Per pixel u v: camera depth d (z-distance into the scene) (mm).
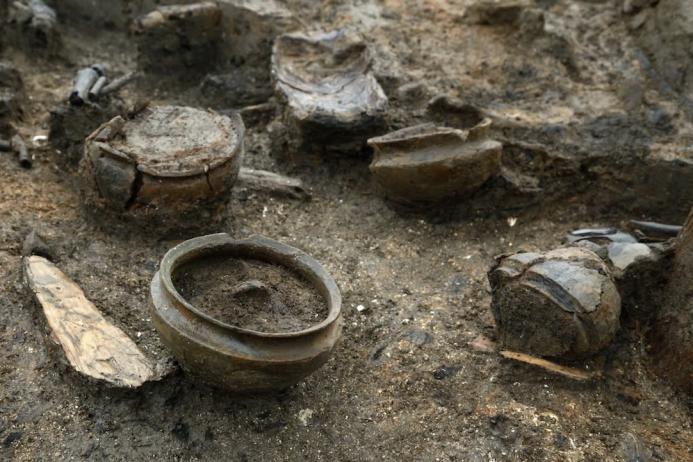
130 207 1299
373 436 1167
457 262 1370
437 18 1695
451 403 1193
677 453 1166
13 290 1239
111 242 1320
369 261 1361
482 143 1360
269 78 1619
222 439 1147
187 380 1167
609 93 1531
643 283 1252
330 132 1433
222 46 1678
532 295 1191
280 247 1187
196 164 1279
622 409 1204
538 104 1520
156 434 1141
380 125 1442
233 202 1408
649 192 1434
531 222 1434
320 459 1149
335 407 1189
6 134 1467
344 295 1306
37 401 1152
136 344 1192
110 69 1707
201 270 1168
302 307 1152
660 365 1235
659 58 1550
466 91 1541
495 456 1152
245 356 1080
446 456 1151
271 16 1623
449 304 1304
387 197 1418
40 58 1683
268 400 1180
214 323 1081
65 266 1276
